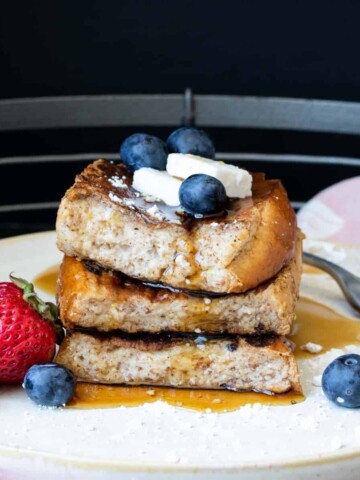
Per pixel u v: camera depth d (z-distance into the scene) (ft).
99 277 1.10
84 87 2.55
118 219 1.10
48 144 2.60
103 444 0.92
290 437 0.95
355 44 2.47
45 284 1.37
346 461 0.89
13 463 0.89
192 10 2.47
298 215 1.85
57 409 1.00
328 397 1.04
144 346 1.08
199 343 1.09
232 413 1.01
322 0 2.44
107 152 2.61
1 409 0.99
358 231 1.79
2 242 1.51
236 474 0.87
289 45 2.49
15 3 2.46
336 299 1.37
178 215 1.11
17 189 2.63
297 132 2.56
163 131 2.59
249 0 2.46
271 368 1.06
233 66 2.52
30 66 2.52
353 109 2.38
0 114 2.40
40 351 1.04
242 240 1.08
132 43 2.51
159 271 1.09
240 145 2.59
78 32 2.50
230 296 1.08
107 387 1.07
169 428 0.96
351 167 2.58
